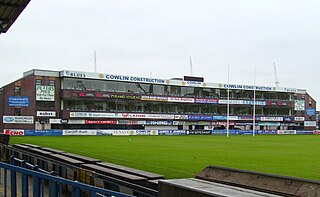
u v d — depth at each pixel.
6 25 19.09
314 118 103.00
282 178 5.61
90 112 73.38
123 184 7.84
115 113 76.44
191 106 87.62
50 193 7.70
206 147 36.56
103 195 6.62
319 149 35.28
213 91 89.12
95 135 69.06
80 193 7.06
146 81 79.56
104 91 74.50
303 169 19.44
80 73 71.06
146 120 80.50
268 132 91.12
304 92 101.56
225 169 6.65
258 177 5.96
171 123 84.00
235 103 90.25
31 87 67.69
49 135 65.25
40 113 68.38
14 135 62.78
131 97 77.75
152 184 8.12
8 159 18.22
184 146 37.59
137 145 38.28
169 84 82.56
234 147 37.16
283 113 99.25
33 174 8.04
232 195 4.59
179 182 5.49
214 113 90.12
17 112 66.31
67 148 32.62
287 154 29.03
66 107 71.62
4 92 65.31
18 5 16.48
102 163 11.91
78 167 10.46
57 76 70.50
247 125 93.06
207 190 4.85
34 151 16.47
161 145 38.75
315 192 4.98
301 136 76.25
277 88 95.81
